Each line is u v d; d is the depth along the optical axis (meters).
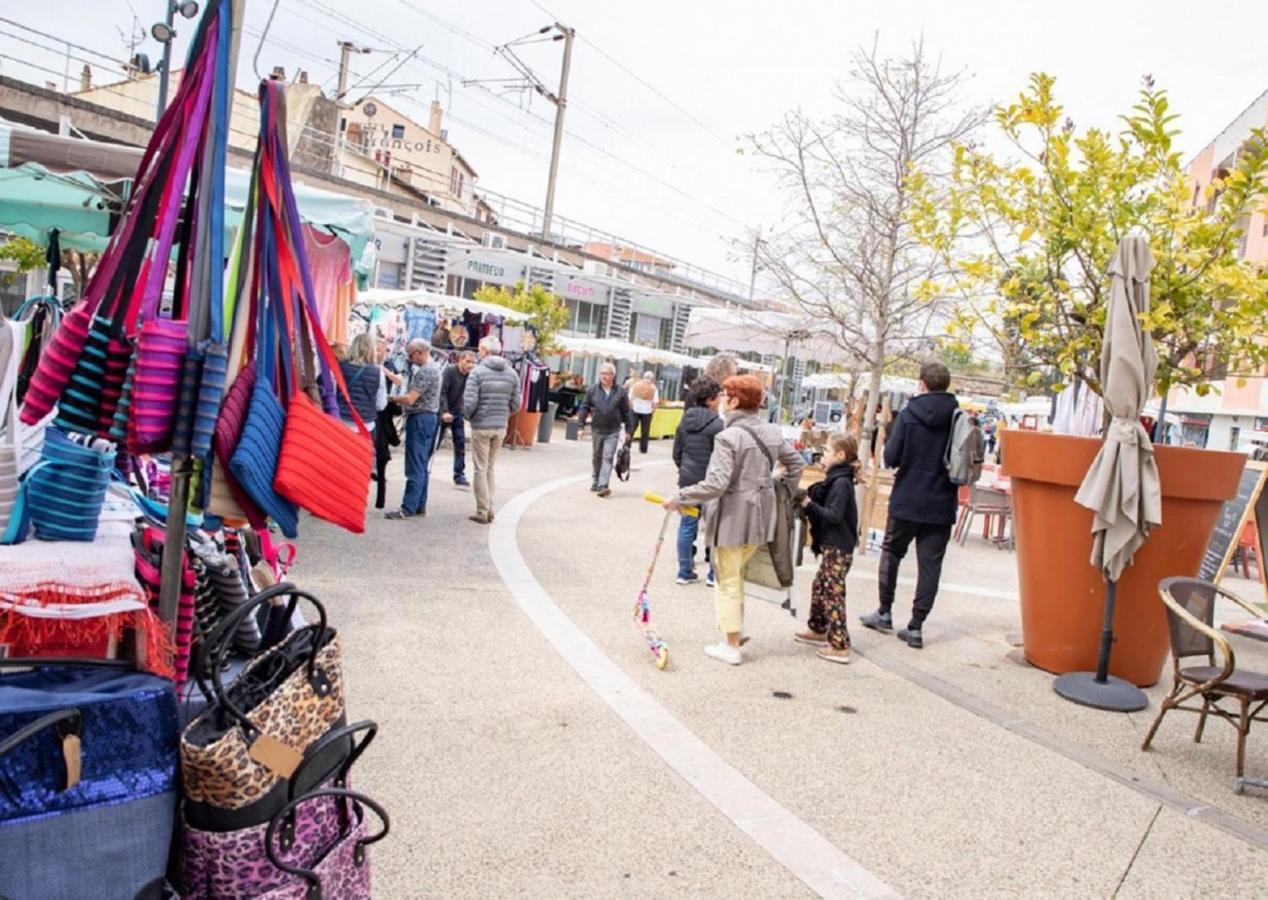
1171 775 4.73
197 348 2.26
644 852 3.52
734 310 16.67
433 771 4.00
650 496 5.97
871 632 7.18
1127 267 5.73
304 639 2.45
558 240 38.41
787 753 4.59
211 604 2.69
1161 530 6.01
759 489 5.86
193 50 2.33
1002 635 7.40
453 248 25.91
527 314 22.62
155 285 2.24
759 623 7.13
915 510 6.78
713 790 4.09
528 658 5.63
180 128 2.39
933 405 6.75
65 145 6.35
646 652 6.04
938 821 4.01
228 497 2.36
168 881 2.15
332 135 27.62
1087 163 6.34
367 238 8.77
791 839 3.72
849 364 14.81
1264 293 5.85
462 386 12.09
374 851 3.31
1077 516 6.11
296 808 2.18
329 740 2.25
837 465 6.25
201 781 2.06
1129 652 6.16
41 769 1.97
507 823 3.62
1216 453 5.91
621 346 26.61
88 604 2.23
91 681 2.17
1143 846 3.92
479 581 7.37
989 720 5.34
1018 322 7.01
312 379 2.63
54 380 2.44
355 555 7.75
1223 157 24.58
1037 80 6.36
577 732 4.59
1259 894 3.59
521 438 18.83
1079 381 7.15
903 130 12.10
